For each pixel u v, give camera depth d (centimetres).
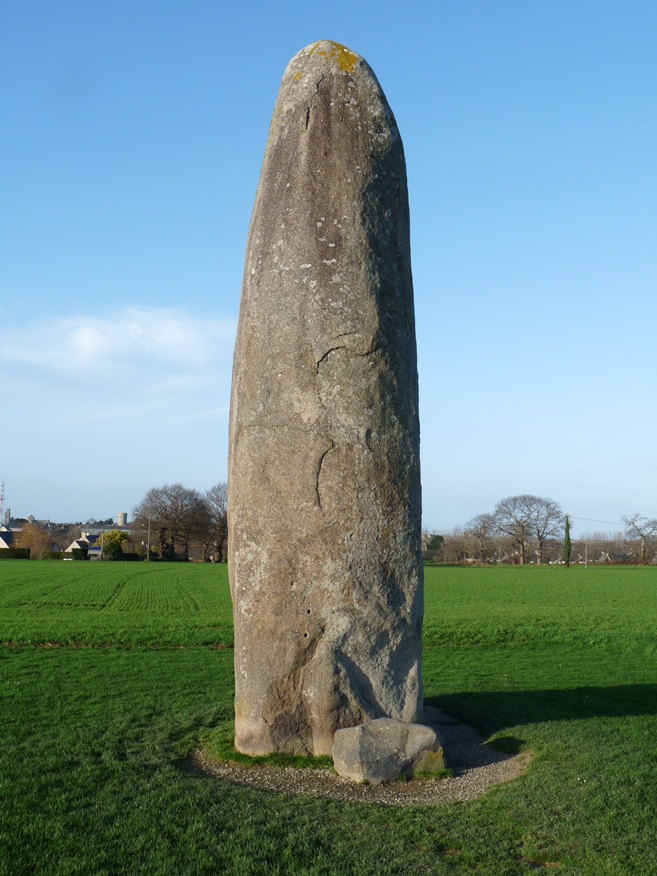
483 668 1581
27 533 11675
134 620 2427
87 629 2109
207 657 1653
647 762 789
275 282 832
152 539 11269
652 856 564
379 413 820
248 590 804
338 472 801
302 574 793
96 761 792
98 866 537
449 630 2202
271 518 801
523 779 738
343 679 782
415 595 823
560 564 10144
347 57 881
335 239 830
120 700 1133
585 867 547
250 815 632
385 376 828
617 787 705
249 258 866
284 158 857
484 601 3622
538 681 1408
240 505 820
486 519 11288
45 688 1233
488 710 1070
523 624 2422
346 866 545
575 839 591
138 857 553
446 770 758
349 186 842
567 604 3444
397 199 875
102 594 3794
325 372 813
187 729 941
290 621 789
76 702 1115
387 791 713
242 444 824
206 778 732
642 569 8288
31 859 547
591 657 1775
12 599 3431
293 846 575
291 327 821
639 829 612
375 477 809
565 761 795
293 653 785
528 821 626
